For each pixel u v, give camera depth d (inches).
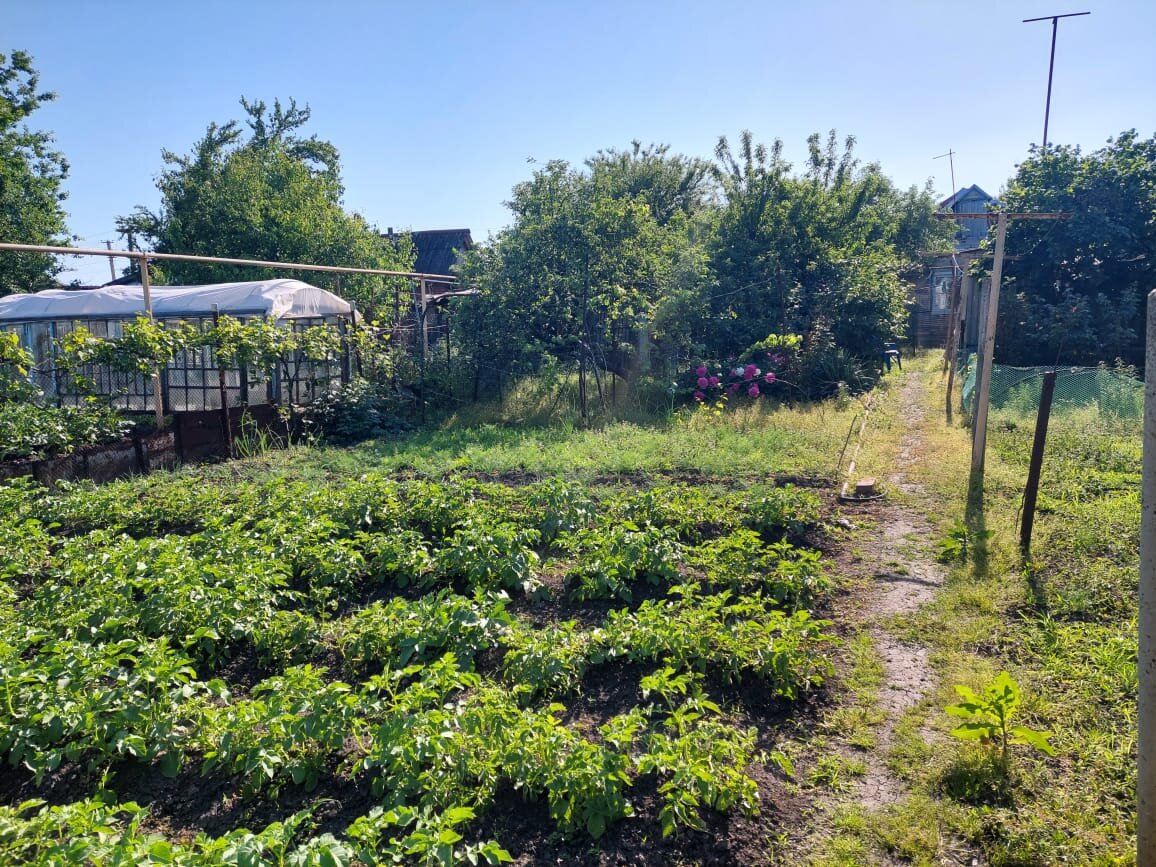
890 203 1228.5
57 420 411.2
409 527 314.8
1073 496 328.2
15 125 1051.3
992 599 242.8
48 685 173.8
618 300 616.1
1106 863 135.4
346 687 164.9
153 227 1066.1
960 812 150.8
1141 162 666.2
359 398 553.6
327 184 1071.0
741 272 715.4
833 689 197.5
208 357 566.6
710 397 630.5
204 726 168.2
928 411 577.6
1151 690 114.5
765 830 147.6
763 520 309.6
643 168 1215.6
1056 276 714.8
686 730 168.7
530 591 250.8
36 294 667.4
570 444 473.4
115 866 118.1
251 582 232.4
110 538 286.7
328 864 120.1
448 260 1414.9
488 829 145.3
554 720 159.5
